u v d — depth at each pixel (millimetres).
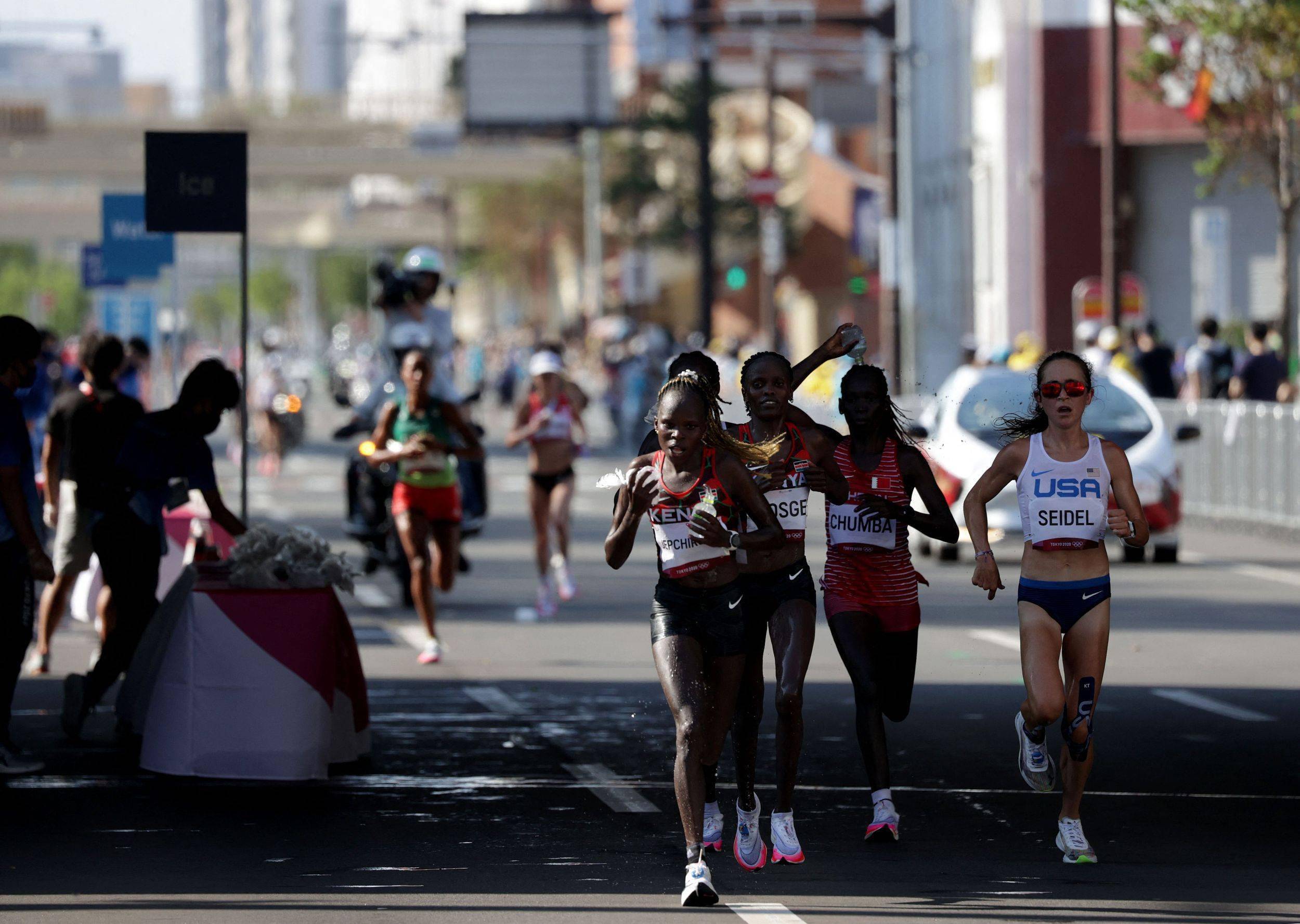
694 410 25594
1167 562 66875
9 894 25719
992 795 32312
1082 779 27812
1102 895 25688
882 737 28969
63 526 44156
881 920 24391
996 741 37000
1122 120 136625
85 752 35719
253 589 33125
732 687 26250
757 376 27844
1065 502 27781
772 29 136625
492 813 30828
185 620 33219
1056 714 27328
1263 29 94938
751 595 27562
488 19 156000
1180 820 30422
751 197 163000
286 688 32938
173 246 68250
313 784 33031
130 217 67938
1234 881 26469
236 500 92812
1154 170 139375
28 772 33812
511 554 71062
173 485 36688
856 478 29266
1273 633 50844
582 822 30234
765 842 28938
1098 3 139750
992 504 65312
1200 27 96438
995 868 27234
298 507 89062
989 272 156375
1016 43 146875
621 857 27859
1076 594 27812
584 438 56000
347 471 57812
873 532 29109
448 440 46656
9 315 33750
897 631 29375
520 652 48188
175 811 30875
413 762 34906
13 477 33594
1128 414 68438
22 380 34000
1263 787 32875
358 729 34438
